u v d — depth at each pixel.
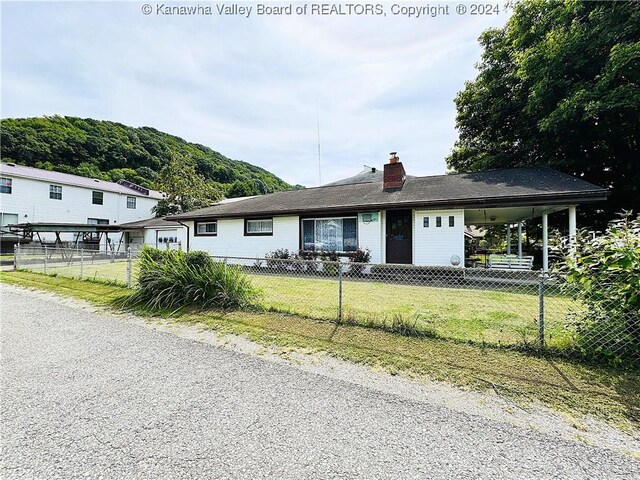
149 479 1.66
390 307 5.50
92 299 6.29
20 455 1.87
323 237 11.50
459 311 5.18
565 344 3.22
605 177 12.85
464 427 2.08
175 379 2.88
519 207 9.23
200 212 13.90
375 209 10.20
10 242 19.25
